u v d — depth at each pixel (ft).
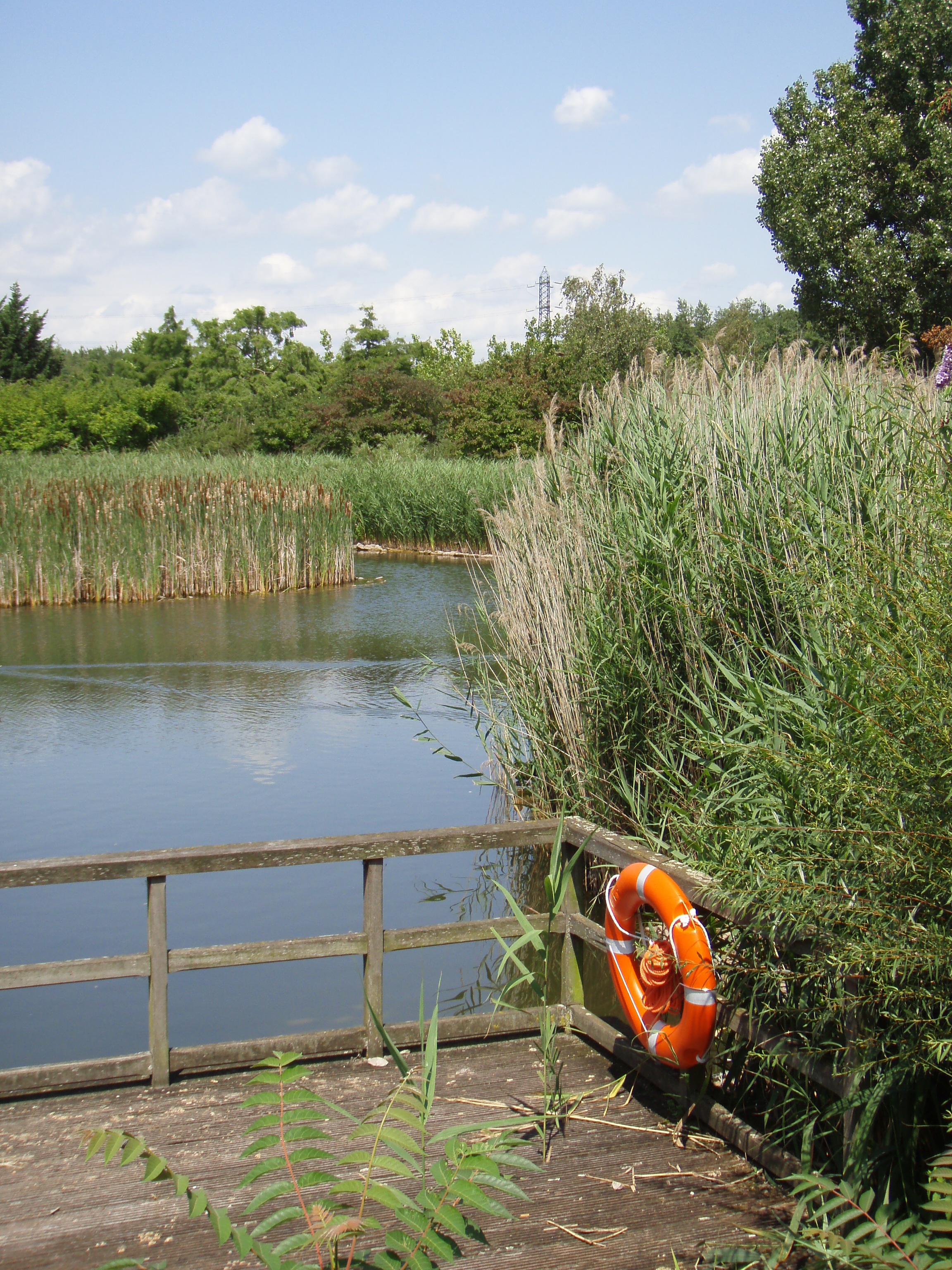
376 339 206.49
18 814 21.44
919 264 71.46
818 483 14.90
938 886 7.46
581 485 19.51
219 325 220.23
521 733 20.86
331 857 11.48
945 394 12.59
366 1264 6.81
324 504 64.28
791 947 8.78
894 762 7.73
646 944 11.33
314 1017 13.98
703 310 197.06
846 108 75.77
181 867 10.93
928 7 72.02
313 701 32.35
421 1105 7.41
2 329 183.73
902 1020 7.45
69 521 55.57
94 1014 14.08
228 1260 8.13
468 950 16.33
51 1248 8.31
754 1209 8.81
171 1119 10.33
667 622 16.51
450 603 54.95
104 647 41.93
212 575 59.47
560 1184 9.24
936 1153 7.97
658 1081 10.87
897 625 8.15
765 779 11.00
